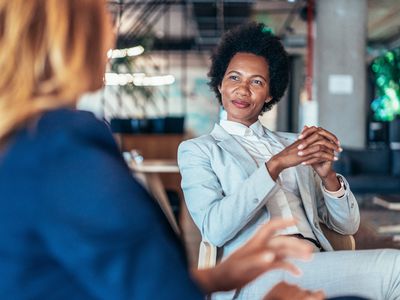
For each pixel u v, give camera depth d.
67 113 0.75
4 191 0.69
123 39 9.45
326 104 8.66
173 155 8.25
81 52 0.76
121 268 0.67
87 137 0.74
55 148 0.70
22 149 0.70
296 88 17.84
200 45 17.03
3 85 0.74
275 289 1.11
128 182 0.72
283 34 15.73
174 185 6.23
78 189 0.68
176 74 18.31
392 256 1.75
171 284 0.70
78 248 0.67
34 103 0.73
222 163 1.96
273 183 1.77
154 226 0.71
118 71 9.04
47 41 0.74
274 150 2.07
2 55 0.74
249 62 2.09
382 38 16.31
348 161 7.14
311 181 2.05
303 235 1.94
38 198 0.68
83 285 0.70
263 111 2.26
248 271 0.96
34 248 0.69
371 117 16.67
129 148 8.13
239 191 1.78
